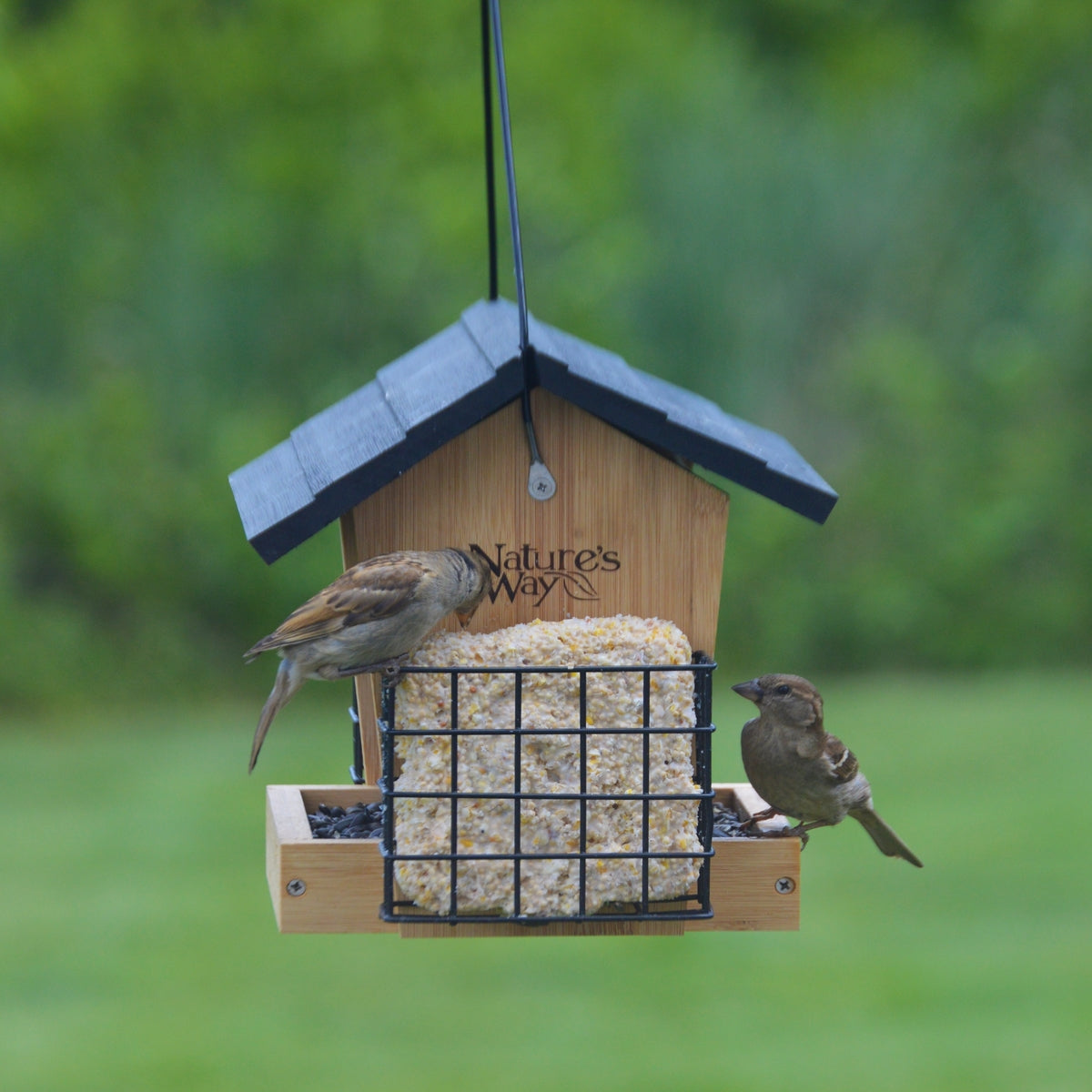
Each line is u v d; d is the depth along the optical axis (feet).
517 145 62.54
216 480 59.88
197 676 61.00
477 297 61.21
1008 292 66.13
